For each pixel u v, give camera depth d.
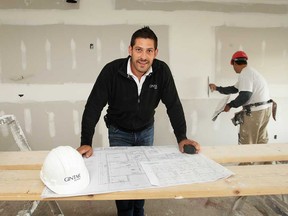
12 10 2.93
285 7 3.23
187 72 3.22
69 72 3.08
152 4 3.07
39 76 3.05
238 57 2.80
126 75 1.45
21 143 1.90
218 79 3.27
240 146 1.39
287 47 3.30
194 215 1.96
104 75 1.46
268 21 3.23
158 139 3.32
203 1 3.12
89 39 3.04
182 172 1.01
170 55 3.17
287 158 1.22
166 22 3.11
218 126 3.38
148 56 1.31
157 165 1.09
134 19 3.07
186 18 3.13
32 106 3.10
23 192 0.87
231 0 3.15
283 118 3.44
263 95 2.65
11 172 1.06
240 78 2.66
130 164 1.11
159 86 1.54
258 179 0.96
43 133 3.17
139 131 1.74
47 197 0.84
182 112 1.54
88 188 0.88
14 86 3.04
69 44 3.03
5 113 3.08
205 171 1.02
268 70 3.32
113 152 1.28
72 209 2.04
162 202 2.13
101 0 3.00
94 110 1.43
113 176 0.98
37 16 2.96
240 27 3.21
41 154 1.31
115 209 2.04
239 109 3.35
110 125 1.75
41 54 3.02
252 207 1.95
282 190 0.89
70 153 0.92
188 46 3.18
